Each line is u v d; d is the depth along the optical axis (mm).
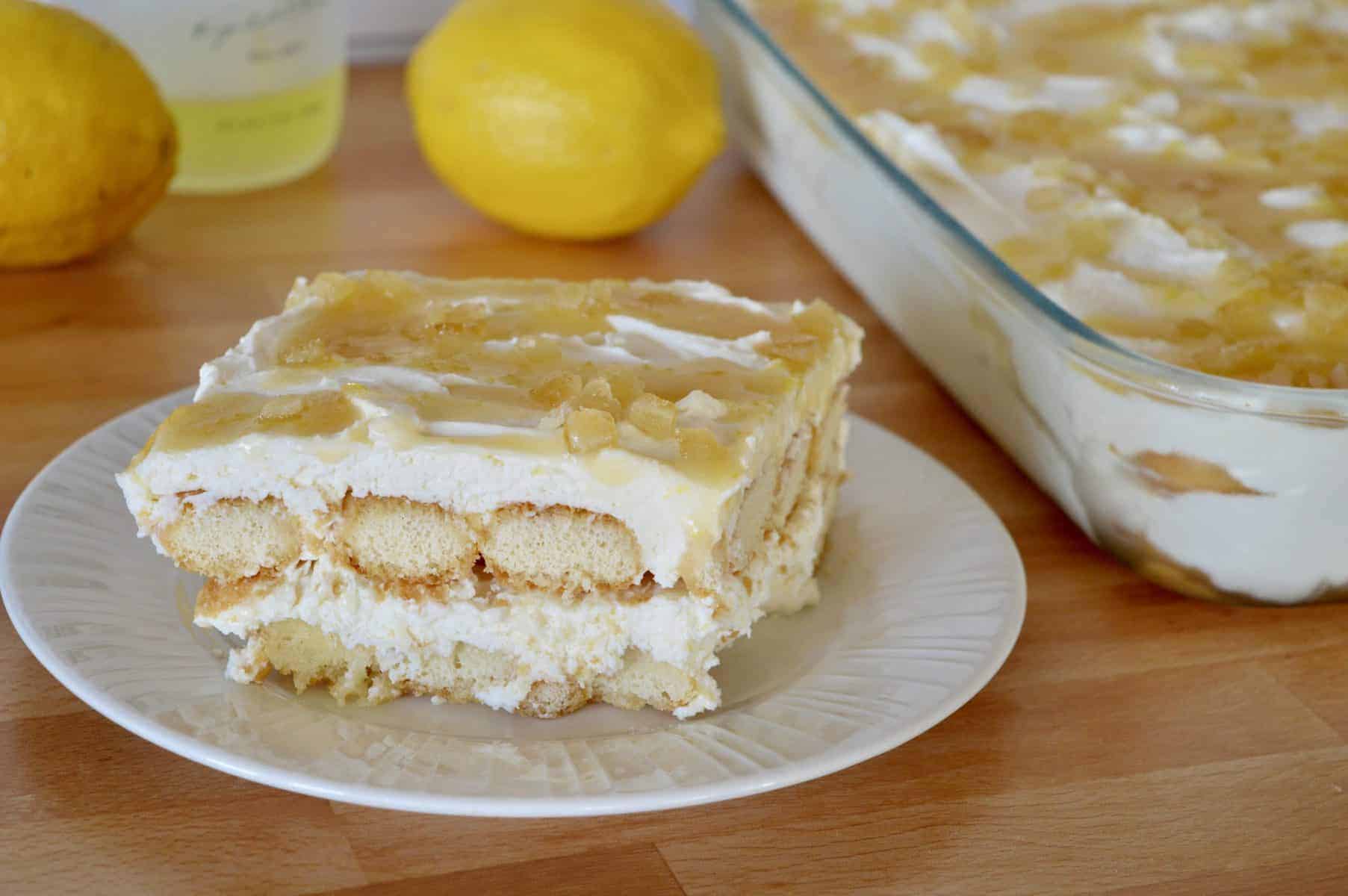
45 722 552
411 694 566
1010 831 542
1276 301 603
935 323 657
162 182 706
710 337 598
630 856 531
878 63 735
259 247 730
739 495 557
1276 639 602
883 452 641
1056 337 585
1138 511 590
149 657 555
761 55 740
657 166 718
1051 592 613
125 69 686
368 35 887
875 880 529
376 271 617
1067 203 646
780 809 544
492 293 615
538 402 565
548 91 705
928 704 548
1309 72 734
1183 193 658
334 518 559
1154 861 537
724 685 569
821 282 736
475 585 563
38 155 670
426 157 749
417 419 555
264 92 744
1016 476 654
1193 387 562
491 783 524
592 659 560
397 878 523
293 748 533
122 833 528
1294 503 571
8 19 668
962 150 675
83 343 676
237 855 525
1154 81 729
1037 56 742
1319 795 556
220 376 572
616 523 554
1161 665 591
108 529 589
